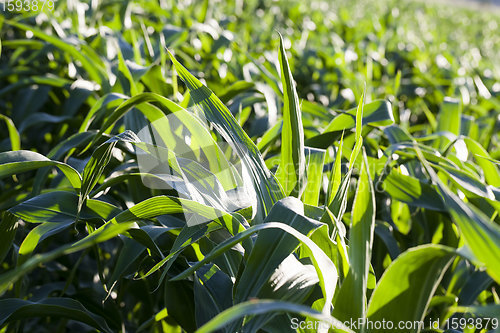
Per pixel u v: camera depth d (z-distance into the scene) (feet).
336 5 17.94
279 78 5.61
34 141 6.91
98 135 3.43
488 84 9.67
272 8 12.23
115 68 5.68
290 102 2.99
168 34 6.50
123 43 5.72
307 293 2.36
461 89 7.59
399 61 10.25
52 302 3.52
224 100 4.89
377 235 4.24
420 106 8.57
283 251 2.31
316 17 12.85
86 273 5.56
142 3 8.70
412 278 2.11
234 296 2.47
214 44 6.81
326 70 7.95
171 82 4.99
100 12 8.62
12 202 4.35
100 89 5.62
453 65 9.46
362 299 2.24
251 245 2.66
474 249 1.91
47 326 5.74
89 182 3.01
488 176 4.05
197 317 2.90
